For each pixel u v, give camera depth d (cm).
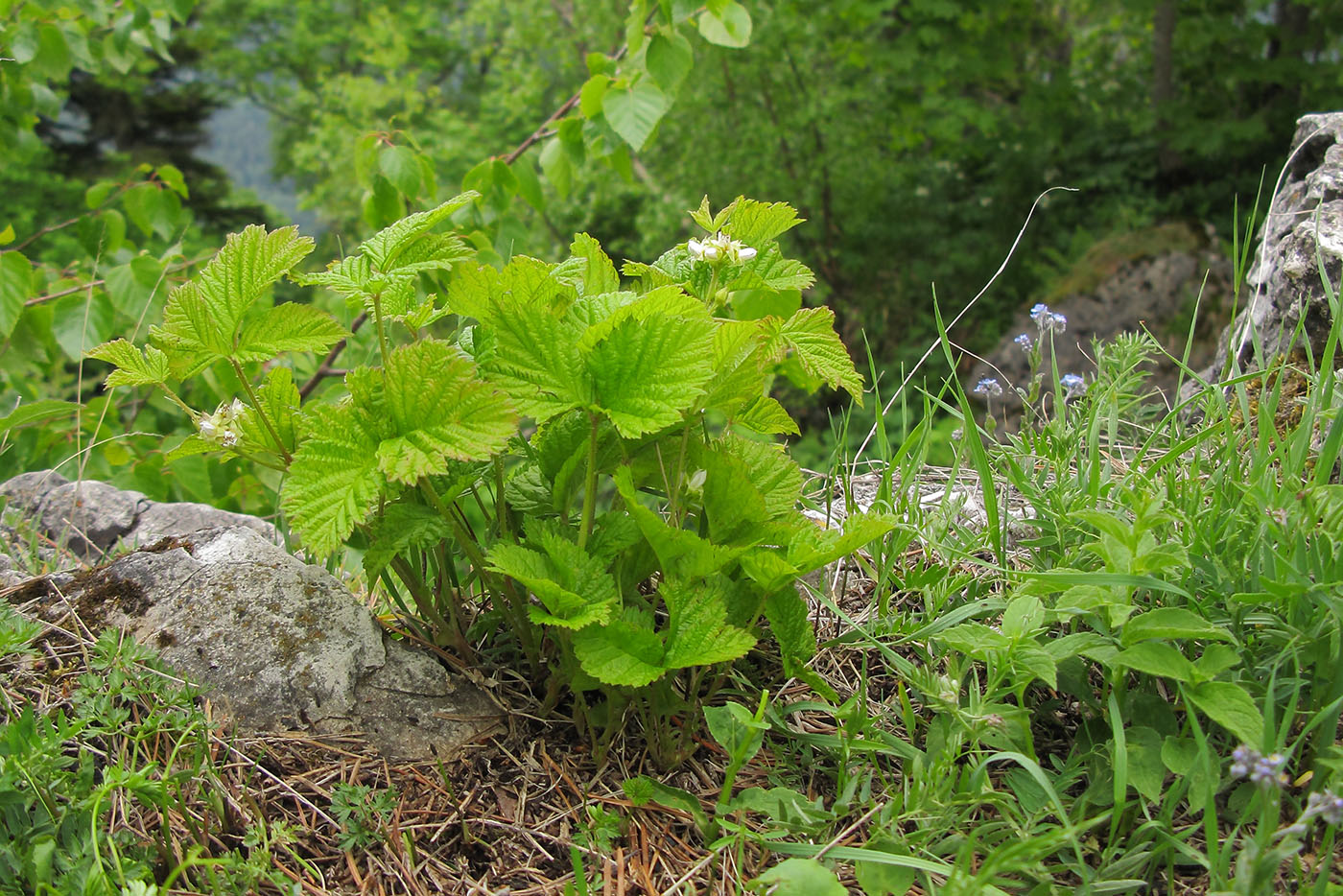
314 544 41
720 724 43
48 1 118
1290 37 261
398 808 44
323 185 364
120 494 69
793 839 43
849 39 277
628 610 44
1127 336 58
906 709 44
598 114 94
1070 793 44
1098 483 50
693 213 48
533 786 45
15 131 124
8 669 46
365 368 43
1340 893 38
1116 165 274
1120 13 283
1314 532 44
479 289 46
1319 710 42
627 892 42
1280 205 71
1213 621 45
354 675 47
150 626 47
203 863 38
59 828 40
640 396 43
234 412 47
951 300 285
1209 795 38
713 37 91
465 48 459
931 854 40
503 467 50
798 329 47
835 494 63
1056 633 49
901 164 298
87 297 89
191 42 448
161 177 109
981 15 265
